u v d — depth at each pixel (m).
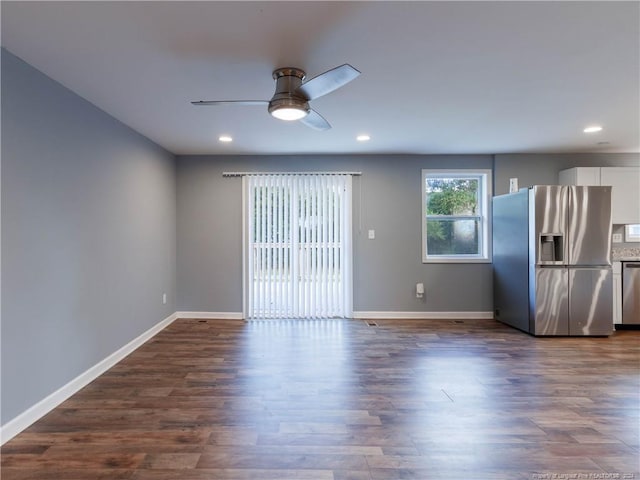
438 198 5.16
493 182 5.07
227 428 2.21
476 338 4.12
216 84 2.64
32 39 2.01
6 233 2.11
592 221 4.15
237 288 5.08
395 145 4.52
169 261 4.80
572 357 3.49
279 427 2.23
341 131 3.88
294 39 2.04
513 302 4.57
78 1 1.67
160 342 3.97
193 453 1.96
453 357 3.48
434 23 1.89
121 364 3.31
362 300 5.11
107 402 2.56
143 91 2.76
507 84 2.68
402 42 2.08
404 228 5.10
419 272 5.12
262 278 5.05
